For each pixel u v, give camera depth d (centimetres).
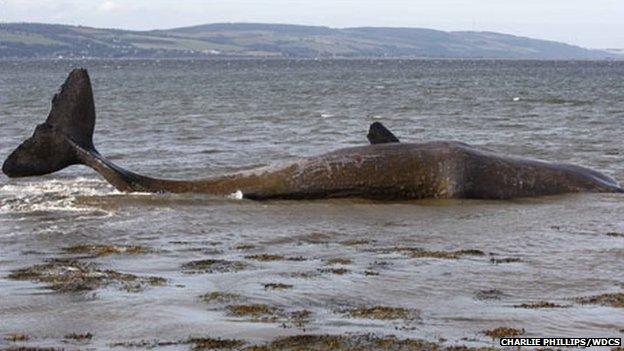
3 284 1385
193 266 1521
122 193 2297
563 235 1770
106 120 5034
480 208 2089
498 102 6988
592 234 1780
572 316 1212
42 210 2072
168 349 1070
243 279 1423
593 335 1127
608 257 1568
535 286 1385
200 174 2750
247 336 1119
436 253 1612
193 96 8362
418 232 1817
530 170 2275
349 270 1484
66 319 1196
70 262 1550
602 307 1260
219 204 2159
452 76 15988
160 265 1530
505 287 1380
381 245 1698
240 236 1791
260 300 1297
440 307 1268
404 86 11056
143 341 1102
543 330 1149
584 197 2220
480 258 1575
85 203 2161
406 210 2073
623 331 1145
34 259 1578
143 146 3562
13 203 2169
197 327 1157
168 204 2148
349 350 1066
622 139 3712
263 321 1188
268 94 8819
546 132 4128
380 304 1285
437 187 2206
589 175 2344
